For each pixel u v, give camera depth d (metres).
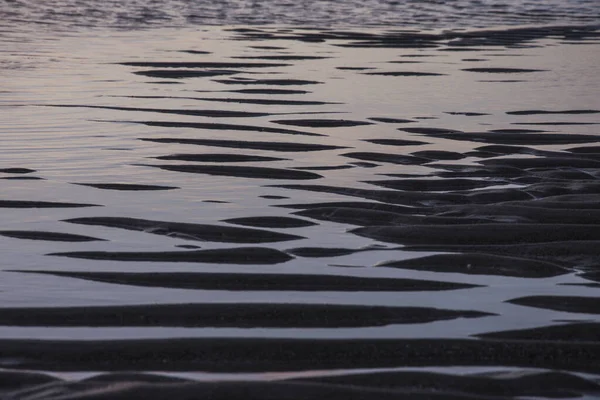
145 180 10.60
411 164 11.74
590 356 6.04
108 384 5.38
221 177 10.84
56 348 5.97
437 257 7.91
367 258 7.93
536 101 16.67
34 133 13.03
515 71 20.58
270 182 10.64
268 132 13.52
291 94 16.86
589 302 7.00
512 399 5.39
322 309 6.72
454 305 6.89
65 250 7.98
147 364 5.80
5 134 12.89
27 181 10.40
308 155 12.12
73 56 21.00
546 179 11.08
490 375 5.68
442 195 10.04
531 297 7.08
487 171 11.41
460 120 14.75
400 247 8.26
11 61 19.94
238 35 26.02
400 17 32.72
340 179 10.84
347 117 14.81
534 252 8.11
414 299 6.99
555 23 31.50
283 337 6.21
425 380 5.57
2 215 9.02
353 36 26.47
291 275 7.45
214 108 15.30
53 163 11.31
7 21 27.97
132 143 12.58
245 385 5.35
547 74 20.23
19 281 7.18
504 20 32.41
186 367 5.77
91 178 10.63
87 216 9.04
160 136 13.06
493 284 7.36
